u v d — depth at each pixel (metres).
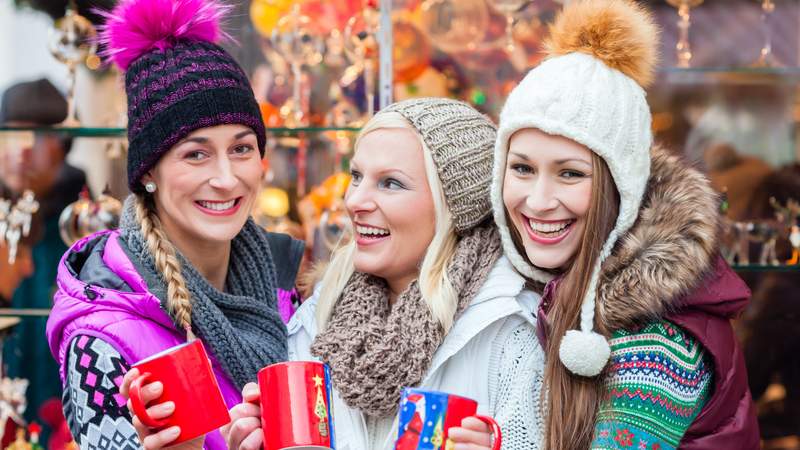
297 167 3.57
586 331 2.09
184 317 2.17
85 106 3.56
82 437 2.09
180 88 2.20
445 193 2.32
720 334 2.08
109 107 3.56
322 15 3.46
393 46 3.45
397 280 2.43
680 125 3.59
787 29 3.56
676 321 2.05
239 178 2.28
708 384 2.08
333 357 2.28
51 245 3.66
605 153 2.12
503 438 2.16
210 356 2.27
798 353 3.52
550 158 2.15
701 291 2.06
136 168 2.25
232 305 2.33
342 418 2.29
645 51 2.21
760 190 3.53
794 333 3.52
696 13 3.55
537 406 2.19
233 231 2.30
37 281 3.65
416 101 2.41
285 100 3.55
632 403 2.02
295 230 3.47
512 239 2.32
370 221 2.35
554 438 2.08
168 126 2.20
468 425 1.85
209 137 2.22
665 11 3.55
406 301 2.31
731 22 3.56
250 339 2.30
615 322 2.06
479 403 2.24
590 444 2.06
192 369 1.87
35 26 3.81
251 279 2.49
